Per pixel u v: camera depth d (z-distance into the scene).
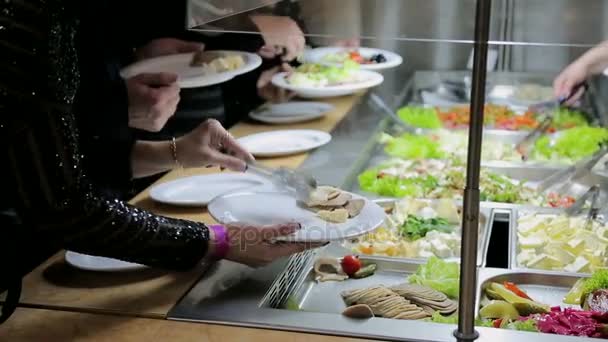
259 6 1.34
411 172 2.37
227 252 1.49
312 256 1.78
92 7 1.95
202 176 2.09
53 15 1.20
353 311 1.35
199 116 2.39
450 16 1.33
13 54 1.18
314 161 2.24
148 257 1.40
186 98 2.38
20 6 1.16
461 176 2.25
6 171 1.24
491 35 1.32
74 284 1.50
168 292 1.46
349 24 1.39
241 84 2.59
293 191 1.79
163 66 2.39
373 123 2.61
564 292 1.63
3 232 1.30
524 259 1.78
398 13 1.35
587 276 1.64
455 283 1.58
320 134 2.44
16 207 1.27
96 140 1.94
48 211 1.27
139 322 1.36
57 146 1.25
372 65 2.79
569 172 2.34
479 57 1.06
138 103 2.06
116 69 2.02
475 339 1.22
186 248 1.44
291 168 2.17
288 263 1.60
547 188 2.28
